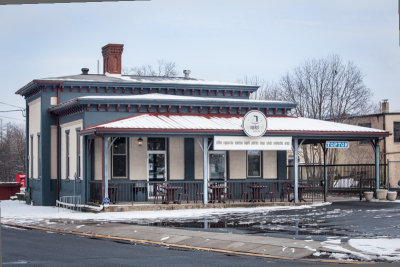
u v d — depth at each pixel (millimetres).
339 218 21609
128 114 28781
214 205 26812
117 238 17672
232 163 30125
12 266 12883
